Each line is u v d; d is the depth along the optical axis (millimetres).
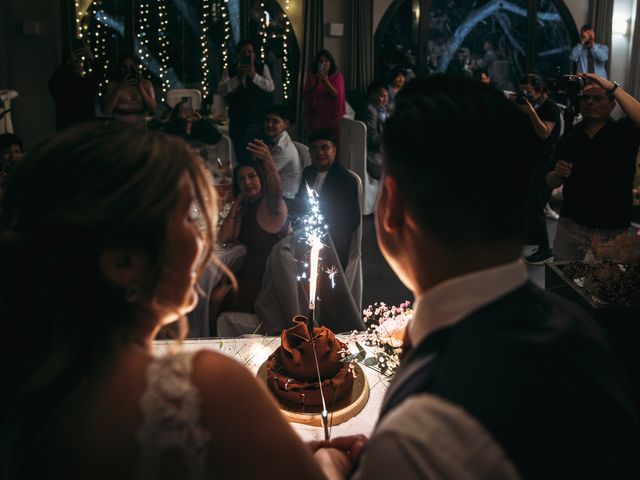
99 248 614
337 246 3246
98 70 7043
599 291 1619
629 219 3316
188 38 8227
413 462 546
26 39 7949
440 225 636
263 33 8273
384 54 8602
